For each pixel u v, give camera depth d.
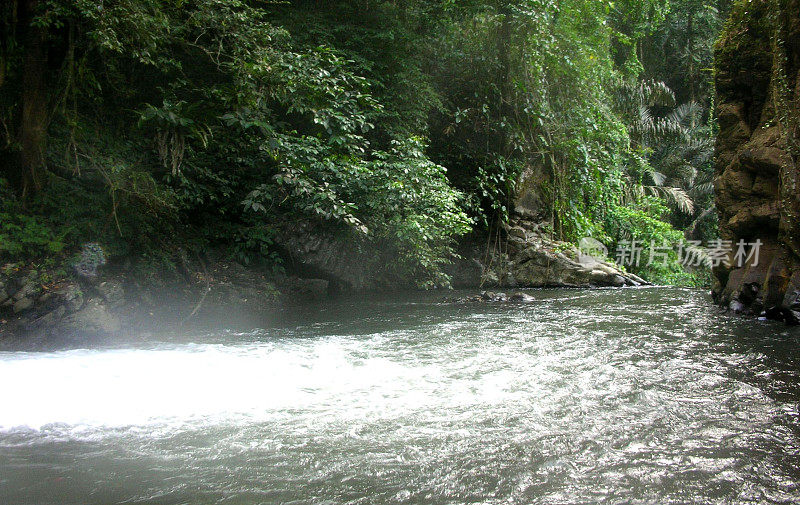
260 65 7.32
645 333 5.30
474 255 11.77
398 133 10.05
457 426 2.76
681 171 19.19
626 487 2.08
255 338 5.40
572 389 3.38
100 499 2.01
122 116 7.70
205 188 8.14
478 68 12.00
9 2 6.20
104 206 6.88
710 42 21.66
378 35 9.90
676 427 2.70
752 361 4.05
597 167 13.20
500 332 5.49
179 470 2.27
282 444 2.54
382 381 3.63
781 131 5.70
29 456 2.43
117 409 3.07
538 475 2.19
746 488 2.06
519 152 12.49
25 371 3.83
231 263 8.53
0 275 5.64
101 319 5.71
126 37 6.49
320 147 8.40
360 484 2.13
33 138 6.39
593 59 12.90
